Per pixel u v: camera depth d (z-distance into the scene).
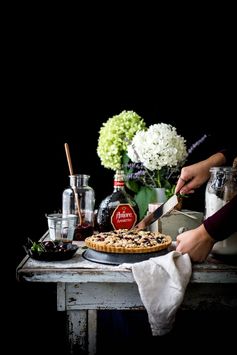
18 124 2.75
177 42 2.75
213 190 1.50
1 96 2.72
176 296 1.26
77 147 2.80
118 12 2.73
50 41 2.72
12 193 2.78
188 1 2.73
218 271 1.32
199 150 2.82
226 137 2.81
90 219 1.81
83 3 2.71
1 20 2.68
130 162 1.95
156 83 2.79
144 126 1.95
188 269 1.31
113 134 1.90
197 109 2.80
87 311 1.38
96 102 2.79
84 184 1.82
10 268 2.80
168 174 1.89
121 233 1.61
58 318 2.75
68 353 1.39
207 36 2.75
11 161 2.76
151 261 1.33
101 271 1.32
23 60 2.72
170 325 1.29
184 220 1.70
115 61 2.76
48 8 2.70
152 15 2.74
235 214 1.34
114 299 1.37
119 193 1.78
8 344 2.56
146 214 1.81
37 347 2.53
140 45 2.75
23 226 2.80
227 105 2.79
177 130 2.82
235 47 2.74
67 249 1.48
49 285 2.78
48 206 2.81
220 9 2.73
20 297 2.78
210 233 1.36
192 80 2.78
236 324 1.92
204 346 1.87
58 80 2.75
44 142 2.78
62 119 2.77
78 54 2.74
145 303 1.27
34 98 2.74
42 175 2.79
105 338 1.87
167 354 1.84
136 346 1.84
